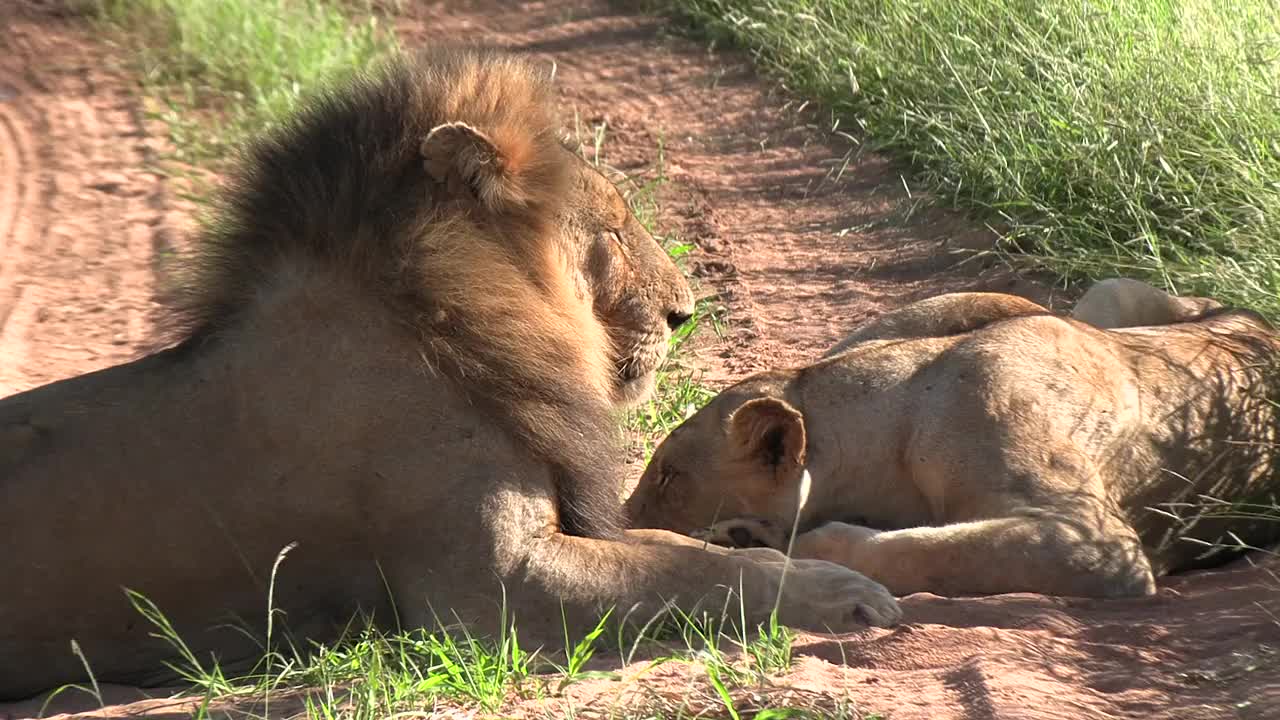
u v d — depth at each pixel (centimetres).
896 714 611
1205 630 719
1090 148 1478
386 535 733
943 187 1653
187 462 725
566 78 2352
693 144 2008
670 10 2644
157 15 2488
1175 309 1091
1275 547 961
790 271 1555
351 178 762
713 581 730
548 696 655
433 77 795
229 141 1927
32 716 711
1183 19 1558
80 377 763
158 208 1756
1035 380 873
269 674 719
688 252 1623
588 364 808
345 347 732
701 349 1362
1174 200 1392
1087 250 1411
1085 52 1628
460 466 725
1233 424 929
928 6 1942
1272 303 1166
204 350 750
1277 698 609
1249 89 1424
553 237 809
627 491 1019
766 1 2369
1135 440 884
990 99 1697
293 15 2459
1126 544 813
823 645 704
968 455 853
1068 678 657
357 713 629
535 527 730
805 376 935
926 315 1012
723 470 911
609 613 718
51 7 2630
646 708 620
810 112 2050
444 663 670
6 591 718
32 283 1530
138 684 750
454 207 767
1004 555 799
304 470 726
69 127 2083
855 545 827
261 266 760
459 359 735
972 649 689
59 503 718
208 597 741
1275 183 1272
